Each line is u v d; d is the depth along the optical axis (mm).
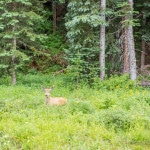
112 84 19281
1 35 19125
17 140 8594
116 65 22422
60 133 9086
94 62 20375
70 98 16578
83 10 19766
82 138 8797
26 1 19266
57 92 18047
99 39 20875
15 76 20234
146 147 8438
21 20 19812
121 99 15414
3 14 18750
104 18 20344
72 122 10281
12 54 19062
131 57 20578
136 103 13789
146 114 11500
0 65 19078
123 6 20344
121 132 9516
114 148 8211
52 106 12812
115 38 22672
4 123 9914
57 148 7988
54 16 31953
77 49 20094
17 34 19047
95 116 10945
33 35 19500
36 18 19750
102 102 14141
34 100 13930
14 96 15922
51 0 32406
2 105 12266
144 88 19703
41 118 10828
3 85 19531
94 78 19594
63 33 31688
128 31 20547
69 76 20734
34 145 8203
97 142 8391
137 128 9555
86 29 20312
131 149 8234
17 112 11727
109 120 10258
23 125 9617
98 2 20516
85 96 17234
